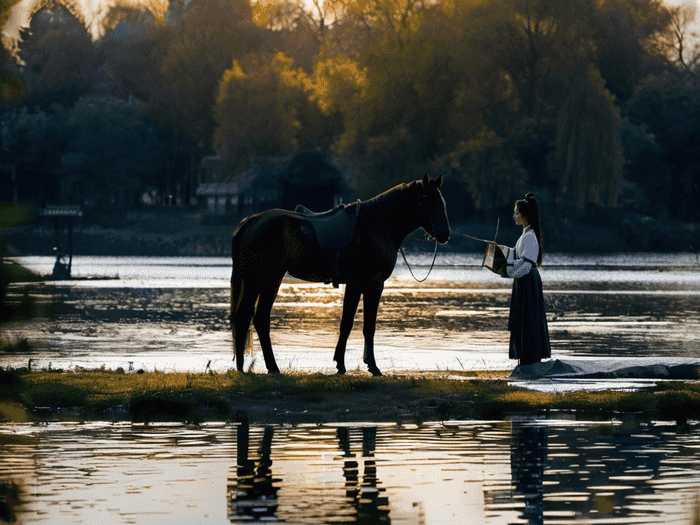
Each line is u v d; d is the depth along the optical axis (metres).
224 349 16.48
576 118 85.88
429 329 21.36
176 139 121.38
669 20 120.69
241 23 124.19
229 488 6.68
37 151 107.38
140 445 8.36
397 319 24.38
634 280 46.09
